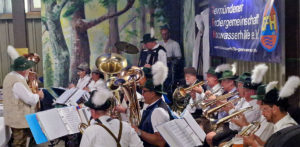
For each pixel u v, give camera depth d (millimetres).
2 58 10055
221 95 4840
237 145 3684
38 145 6918
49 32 9727
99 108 3332
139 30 9680
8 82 5766
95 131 3291
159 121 3828
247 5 5320
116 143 3307
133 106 4066
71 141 5359
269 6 4629
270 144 1854
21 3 9875
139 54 9680
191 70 6273
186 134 3504
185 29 9344
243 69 6387
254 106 4035
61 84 9781
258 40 4988
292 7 4387
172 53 9594
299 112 4000
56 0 9664
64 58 9758
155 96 3971
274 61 4582
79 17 9680
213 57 7754
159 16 9617
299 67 4422
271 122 3281
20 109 5773
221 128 4367
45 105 6992
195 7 8492
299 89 4016
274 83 3283
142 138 3963
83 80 8703
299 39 4402
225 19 6180
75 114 4254
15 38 9914
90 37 9711
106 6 9641
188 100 5055
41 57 10117
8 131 5930
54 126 4066
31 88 6129
